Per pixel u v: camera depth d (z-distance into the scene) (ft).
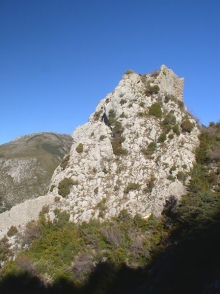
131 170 118.01
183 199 97.35
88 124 146.41
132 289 79.87
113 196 112.88
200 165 113.09
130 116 132.36
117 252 91.61
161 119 130.31
